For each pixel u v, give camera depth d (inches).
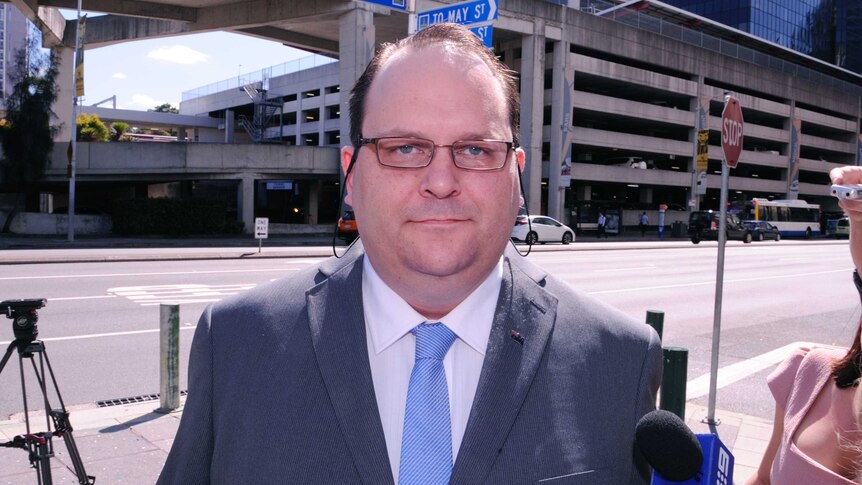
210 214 1166.3
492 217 46.6
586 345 50.8
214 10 1381.6
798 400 67.8
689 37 1913.1
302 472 45.3
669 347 175.8
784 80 2183.8
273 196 1756.9
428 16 434.3
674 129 1969.7
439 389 47.5
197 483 50.9
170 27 1450.5
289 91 2444.6
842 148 2464.3
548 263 767.7
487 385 46.8
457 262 45.8
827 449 62.5
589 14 1599.4
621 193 2039.9
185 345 296.8
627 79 1699.1
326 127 2297.0
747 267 803.4
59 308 377.1
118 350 285.3
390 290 49.4
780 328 390.9
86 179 1185.4
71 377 245.1
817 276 711.1
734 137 203.6
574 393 48.4
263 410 47.3
